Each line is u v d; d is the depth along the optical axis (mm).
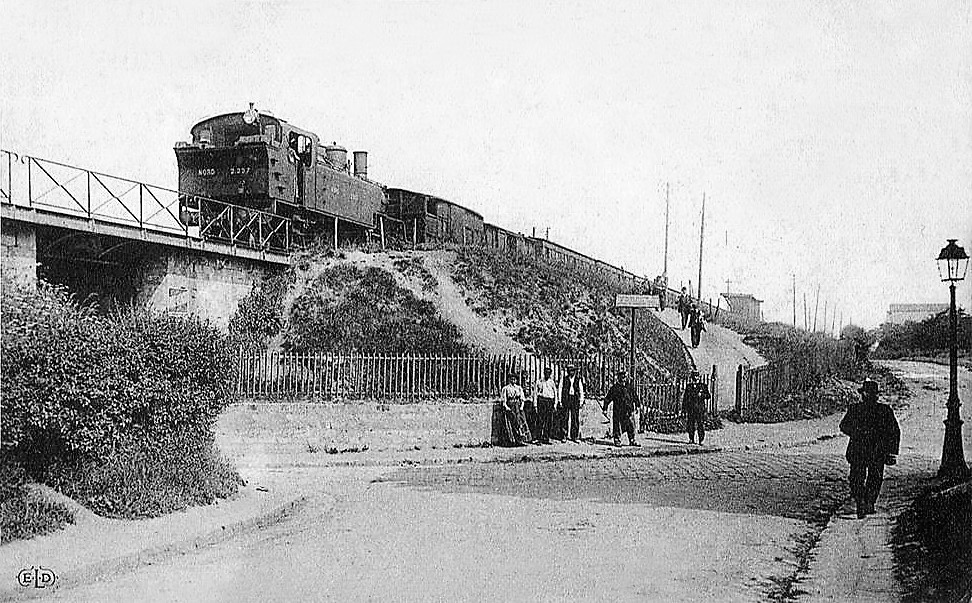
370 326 24062
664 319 30219
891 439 11445
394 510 12023
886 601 7688
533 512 11891
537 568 8727
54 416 9961
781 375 24297
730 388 26203
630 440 20719
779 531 10562
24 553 8773
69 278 20750
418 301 24969
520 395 20250
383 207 30969
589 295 27484
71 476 10445
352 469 16516
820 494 13438
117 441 10805
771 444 21109
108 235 20016
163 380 11219
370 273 25672
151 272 21969
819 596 7754
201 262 22922
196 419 12133
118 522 10227
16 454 10000
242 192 24297
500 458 18047
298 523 11141
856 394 20188
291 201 25375
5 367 9828
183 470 11742
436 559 9125
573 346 24859
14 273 18062
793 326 24062
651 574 8492
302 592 7898
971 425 15391
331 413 19250
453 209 30484
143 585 8219
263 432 18500
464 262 27000
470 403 20484
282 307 24641
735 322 27938
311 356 21625
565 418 21062
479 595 7758
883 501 12711
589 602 7539
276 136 24781
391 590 7945
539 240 25094
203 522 10523
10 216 17891
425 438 19797
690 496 13242
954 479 12875
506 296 25953
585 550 9523
